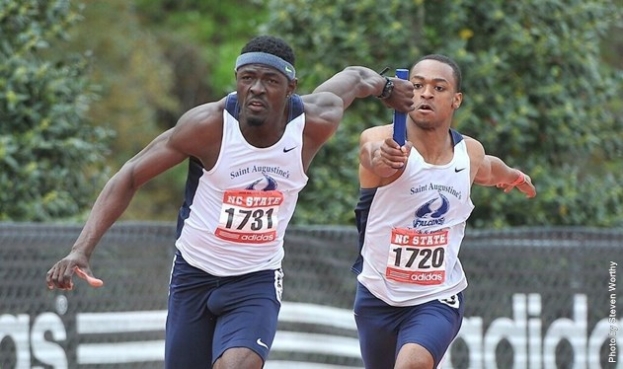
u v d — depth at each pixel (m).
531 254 22.84
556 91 26.88
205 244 14.75
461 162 15.18
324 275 22.34
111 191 14.41
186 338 15.29
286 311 22.00
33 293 20.38
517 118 26.22
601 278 23.05
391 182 14.92
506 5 27.17
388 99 15.18
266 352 14.63
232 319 14.79
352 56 27.16
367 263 15.63
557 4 27.16
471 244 22.64
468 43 27.28
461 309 15.82
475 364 22.58
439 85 15.16
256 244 14.69
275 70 13.91
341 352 22.39
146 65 47.50
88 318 20.81
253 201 14.40
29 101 24.98
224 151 14.13
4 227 20.23
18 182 24.30
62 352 20.59
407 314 15.57
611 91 28.02
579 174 32.19
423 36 27.00
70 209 25.06
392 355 16.11
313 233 22.33
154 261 21.42
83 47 45.41
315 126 14.48
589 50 27.62
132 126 46.19
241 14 53.75
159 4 53.84
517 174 16.70
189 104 52.75
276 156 14.23
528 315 22.78
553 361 22.84
